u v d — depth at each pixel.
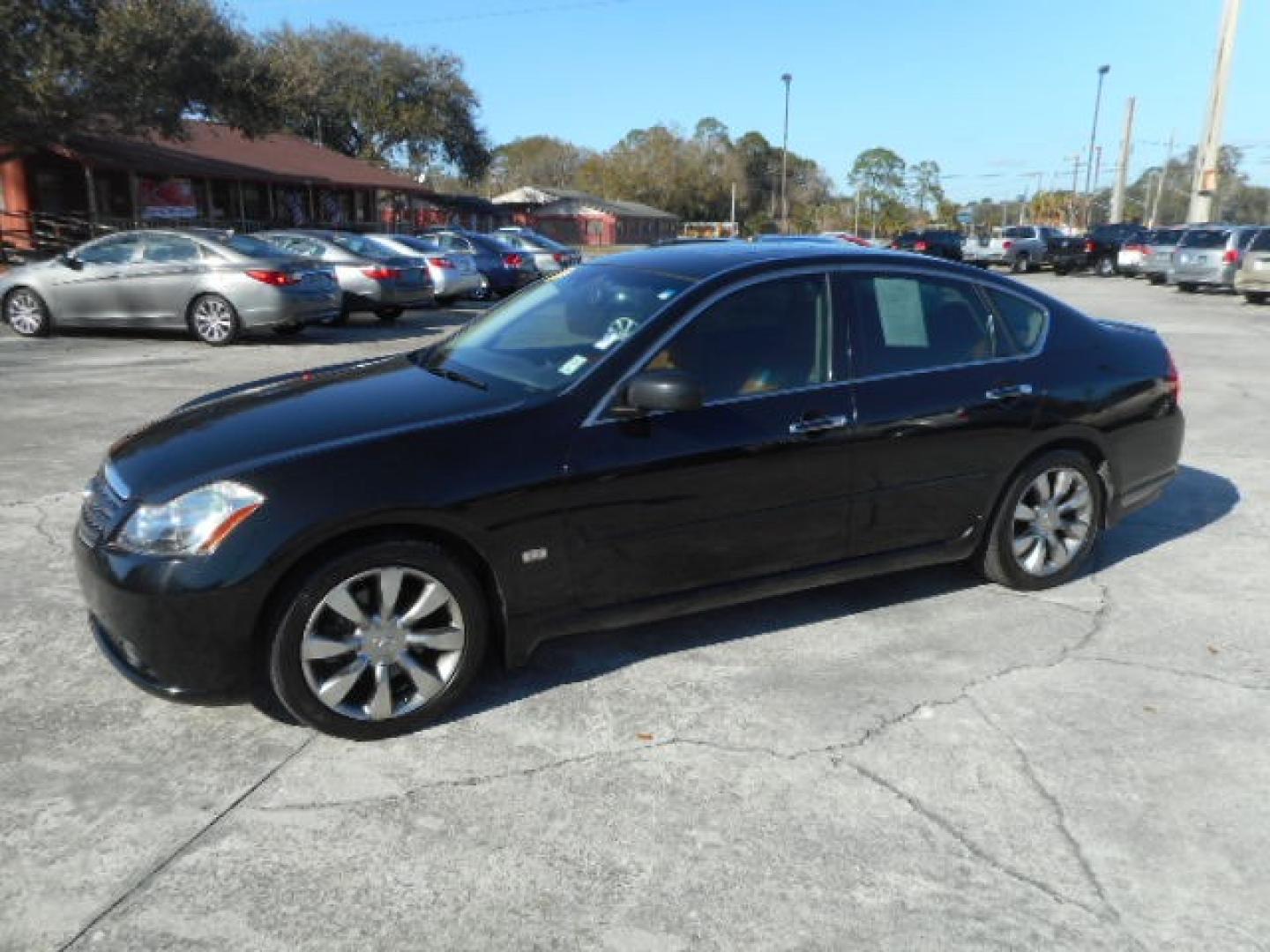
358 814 2.92
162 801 2.96
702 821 2.91
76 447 6.96
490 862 2.72
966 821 2.93
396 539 3.24
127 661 3.27
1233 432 8.17
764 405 3.82
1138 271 29.89
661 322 3.71
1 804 2.93
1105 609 4.48
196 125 36.09
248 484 3.09
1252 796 3.08
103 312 12.41
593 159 99.50
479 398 3.62
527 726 3.41
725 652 3.98
